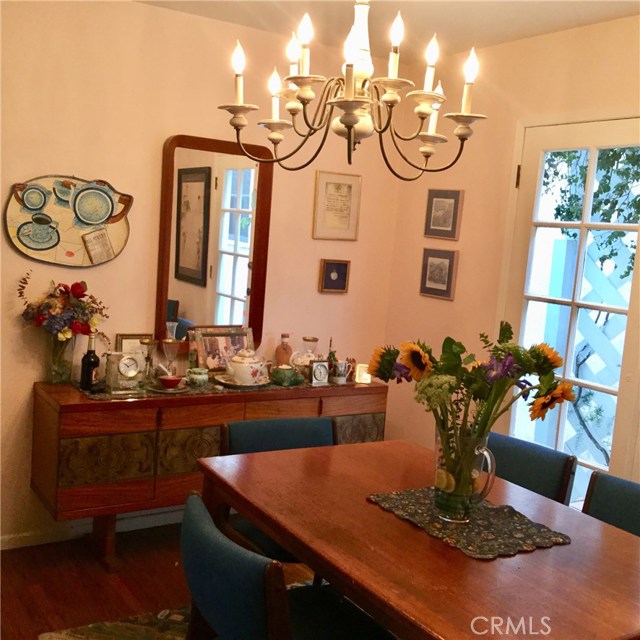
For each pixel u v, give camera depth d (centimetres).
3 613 270
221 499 217
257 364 338
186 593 294
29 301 311
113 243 327
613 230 301
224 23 342
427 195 392
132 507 303
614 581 164
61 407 281
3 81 295
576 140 315
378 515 192
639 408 289
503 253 349
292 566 323
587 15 297
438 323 387
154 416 303
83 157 316
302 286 388
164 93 332
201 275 349
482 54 358
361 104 161
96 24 312
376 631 189
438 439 191
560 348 324
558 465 241
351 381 370
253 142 359
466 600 150
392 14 311
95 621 269
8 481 320
